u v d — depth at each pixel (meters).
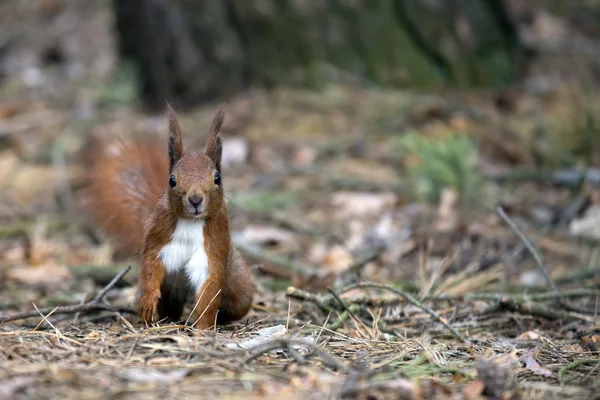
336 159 14.74
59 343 6.60
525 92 16.78
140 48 17.73
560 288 9.54
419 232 11.55
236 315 7.79
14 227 12.04
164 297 7.68
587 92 16.03
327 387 5.72
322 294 9.10
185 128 15.93
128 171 8.56
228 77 17.20
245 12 16.98
